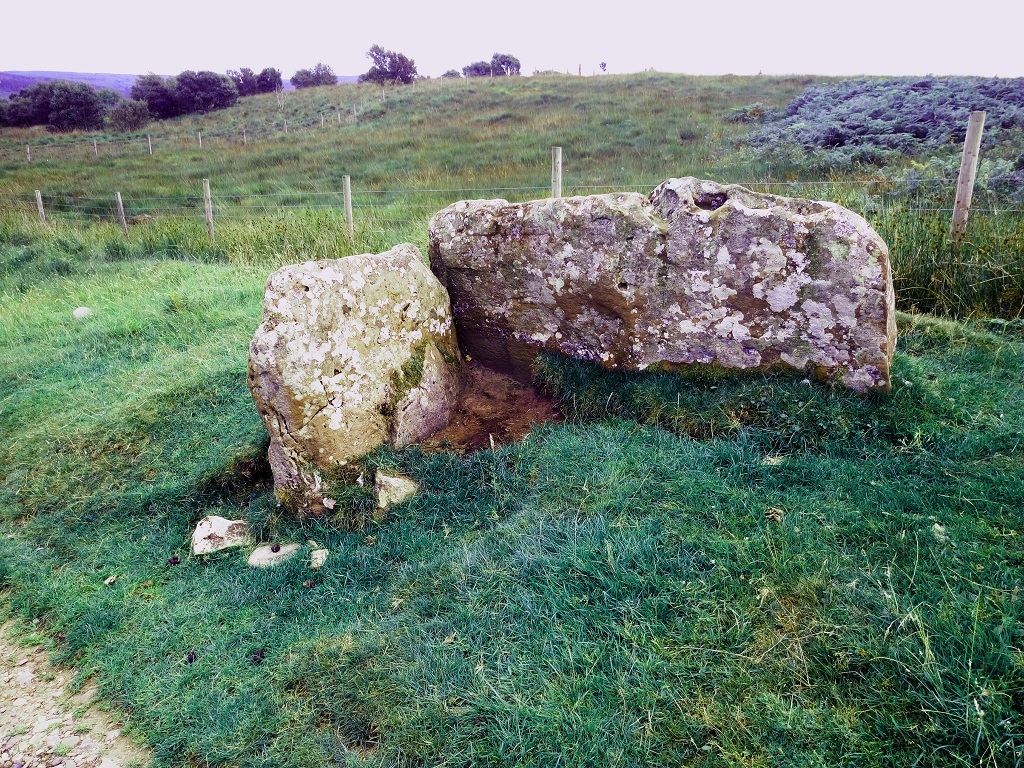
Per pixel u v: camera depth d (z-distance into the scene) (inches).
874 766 81.4
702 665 97.8
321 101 1521.9
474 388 190.4
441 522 145.6
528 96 1150.3
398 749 96.7
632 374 169.6
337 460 154.9
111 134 1424.7
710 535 119.6
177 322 279.3
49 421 215.6
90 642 133.8
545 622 111.1
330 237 381.7
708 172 544.4
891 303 147.3
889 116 571.8
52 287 378.9
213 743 105.2
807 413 145.3
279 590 137.3
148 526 169.5
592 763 89.0
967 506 117.0
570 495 139.6
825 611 101.0
